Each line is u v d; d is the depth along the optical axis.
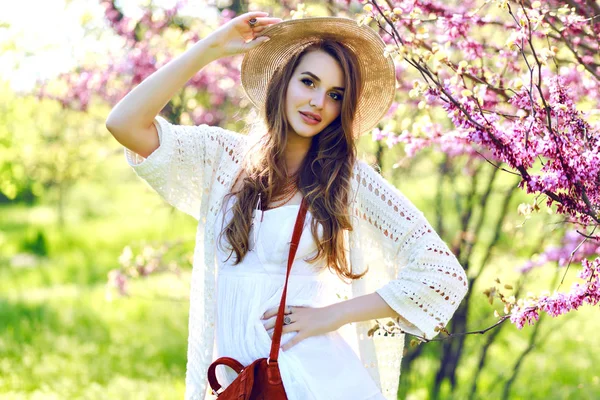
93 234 16.45
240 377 2.37
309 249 2.54
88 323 8.81
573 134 2.40
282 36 2.69
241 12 5.70
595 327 7.43
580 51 3.17
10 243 15.99
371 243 2.74
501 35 3.78
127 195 20.83
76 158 13.52
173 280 8.88
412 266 2.60
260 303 2.49
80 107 6.64
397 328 2.64
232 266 2.54
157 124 2.59
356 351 2.76
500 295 2.52
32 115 9.05
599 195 2.35
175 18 6.10
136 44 6.18
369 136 5.25
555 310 2.38
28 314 9.26
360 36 2.66
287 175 2.64
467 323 5.32
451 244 5.21
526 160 2.35
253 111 2.90
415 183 6.16
